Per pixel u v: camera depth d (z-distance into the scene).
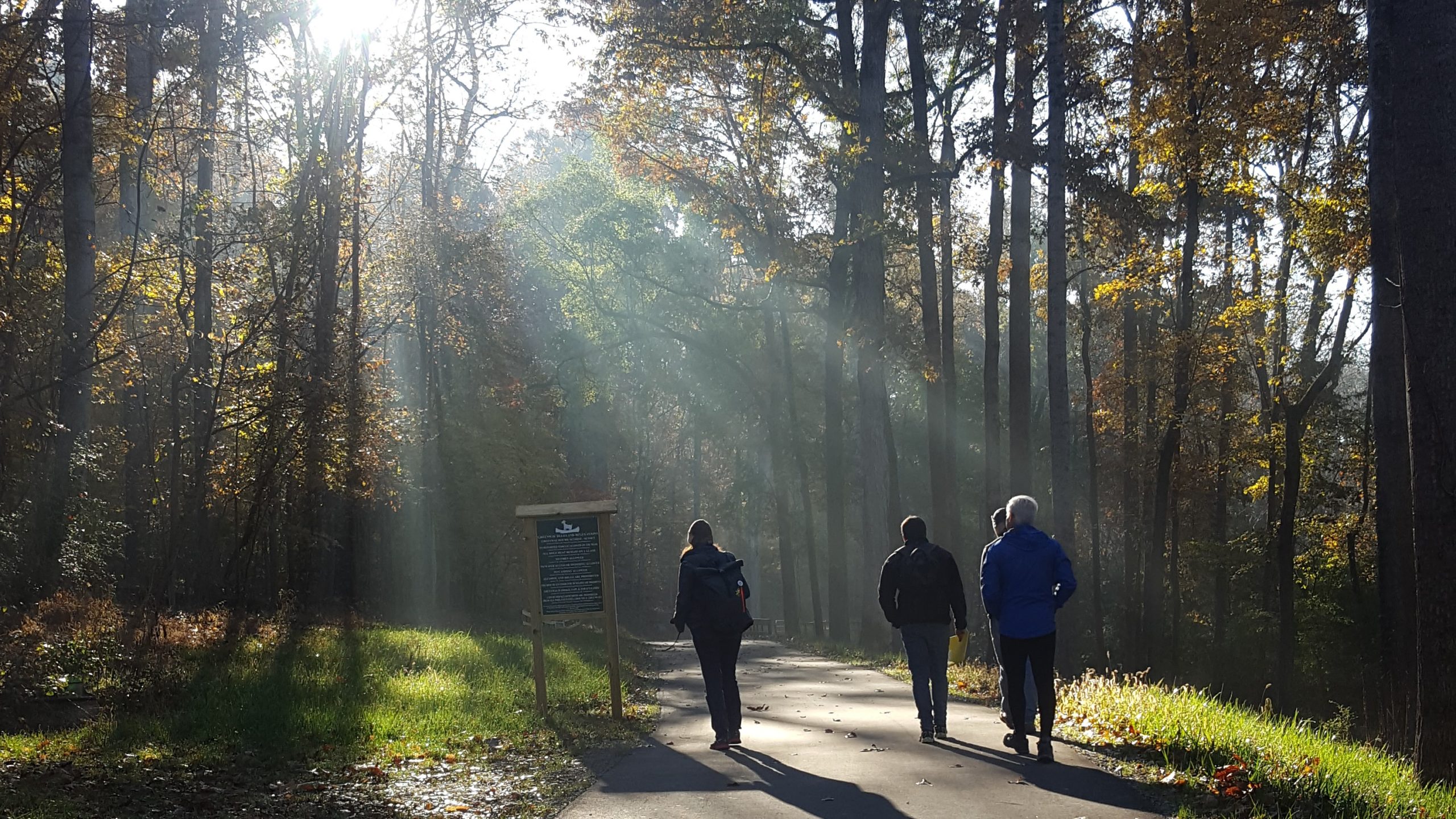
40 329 20.84
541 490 39.78
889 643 29.80
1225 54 19.55
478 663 16.91
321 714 11.02
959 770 8.83
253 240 20.42
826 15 28.17
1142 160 23.47
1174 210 26.92
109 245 24.72
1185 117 20.62
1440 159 9.58
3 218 20.89
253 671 14.20
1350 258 19.00
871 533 29.83
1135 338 34.12
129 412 23.91
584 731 11.15
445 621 31.94
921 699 10.48
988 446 29.83
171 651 15.10
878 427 29.92
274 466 22.31
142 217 29.25
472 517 37.75
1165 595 43.38
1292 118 20.23
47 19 18.41
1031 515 9.52
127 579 22.80
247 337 20.47
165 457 22.98
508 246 41.78
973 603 41.53
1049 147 18.62
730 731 10.19
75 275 20.09
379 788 8.30
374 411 25.77
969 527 54.97
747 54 28.27
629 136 33.44
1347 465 31.69
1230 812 7.22
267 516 27.05
